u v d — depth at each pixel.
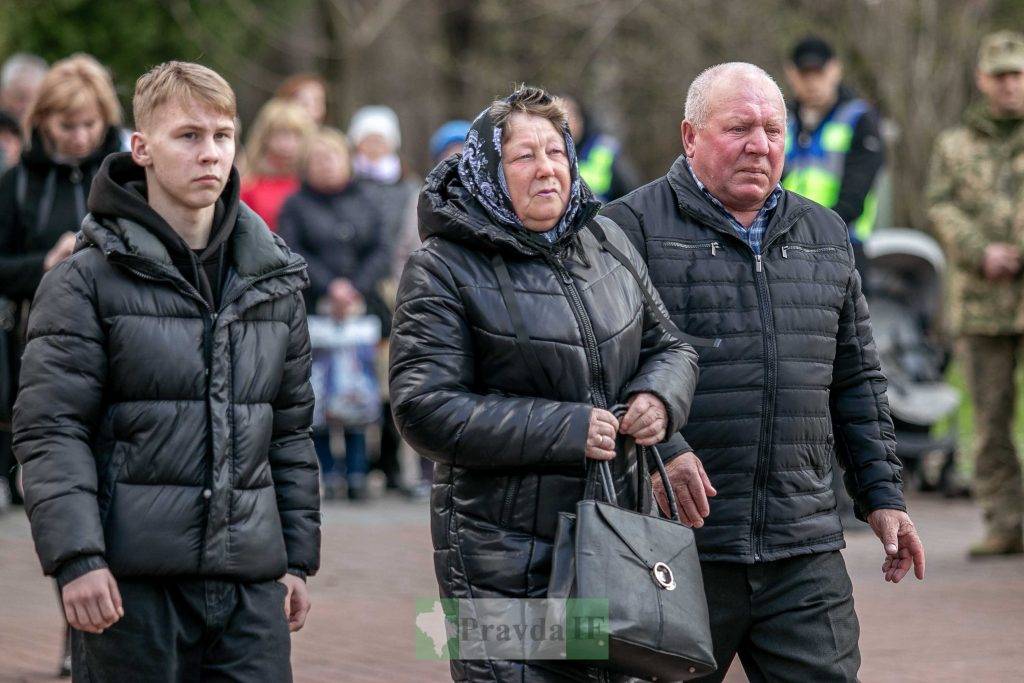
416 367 12.32
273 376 12.68
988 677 18.89
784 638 14.10
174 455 12.13
